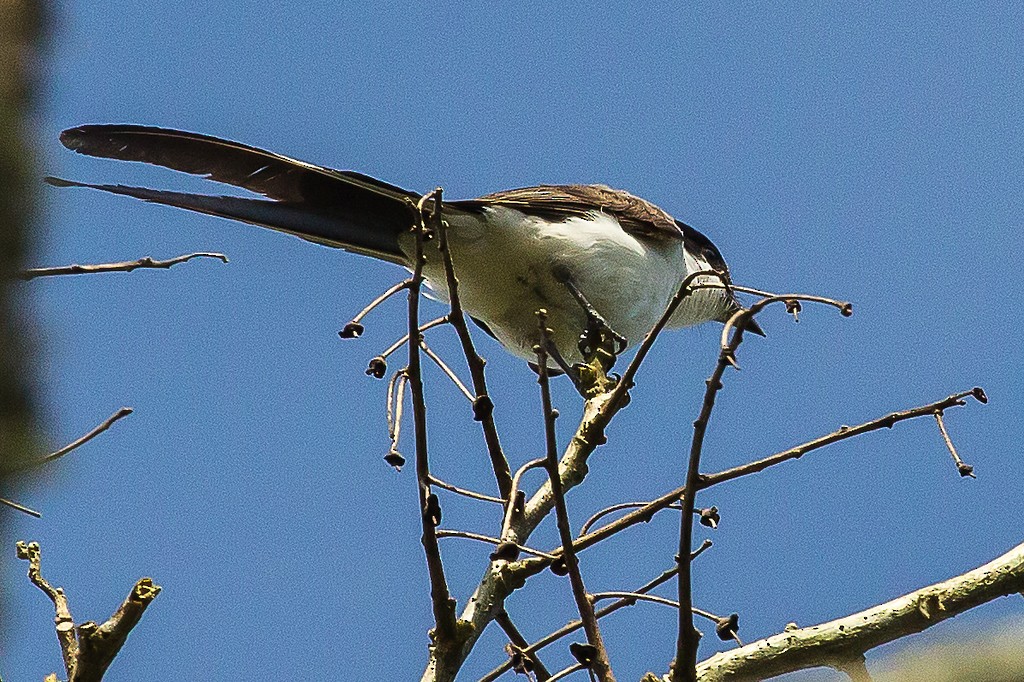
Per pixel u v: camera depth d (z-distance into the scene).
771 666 6.89
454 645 6.46
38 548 6.21
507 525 6.37
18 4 3.20
